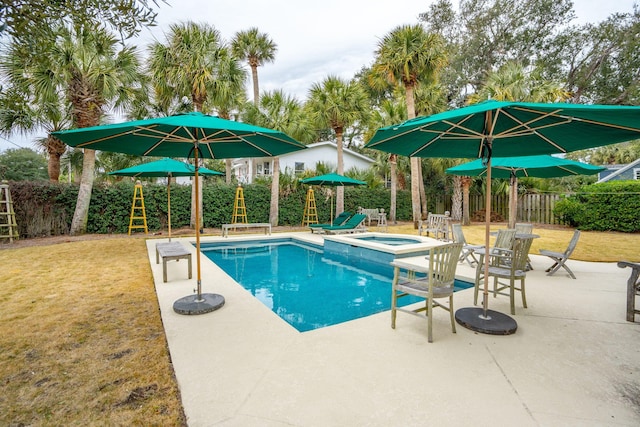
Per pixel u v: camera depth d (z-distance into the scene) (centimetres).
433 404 196
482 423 179
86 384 217
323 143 1964
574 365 246
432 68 1144
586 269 593
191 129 361
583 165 523
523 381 223
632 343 285
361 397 203
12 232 895
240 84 1202
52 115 942
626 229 1103
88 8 183
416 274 615
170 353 261
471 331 311
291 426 176
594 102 2025
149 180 1294
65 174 2108
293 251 910
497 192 1537
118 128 295
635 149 2047
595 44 1952
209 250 898
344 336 298
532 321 338
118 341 283
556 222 1402
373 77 1323
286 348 271
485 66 2172
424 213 1673
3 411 188
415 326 325
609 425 179
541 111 249
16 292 431
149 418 183
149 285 467
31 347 271
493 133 341
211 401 198
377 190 1670
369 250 767
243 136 385
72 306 375
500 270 384
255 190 1344
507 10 2025
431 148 414
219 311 361
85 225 1013
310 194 1441
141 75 1026
